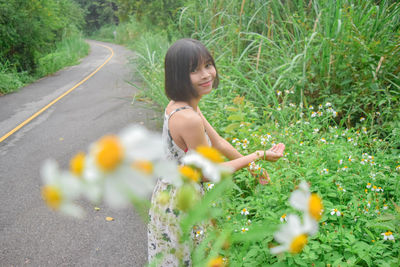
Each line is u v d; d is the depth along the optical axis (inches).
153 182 17.3
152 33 652.7
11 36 458.6
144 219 18.2
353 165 97.9
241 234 26.0
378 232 74.0
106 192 16.5
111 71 493.4
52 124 234.1
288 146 113.3
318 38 176.1
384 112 135.0
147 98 276.2
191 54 55.1
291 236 22.5
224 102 163.8
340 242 71.8
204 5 272.1
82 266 92.7
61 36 904.9
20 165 163.6
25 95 352.8
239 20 225.6
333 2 180.2
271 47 189.8
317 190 88.6
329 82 160.2
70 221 113.9
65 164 160.2
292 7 214.7
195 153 26.4
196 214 24.0
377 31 170.6
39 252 99.3
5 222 115.2
